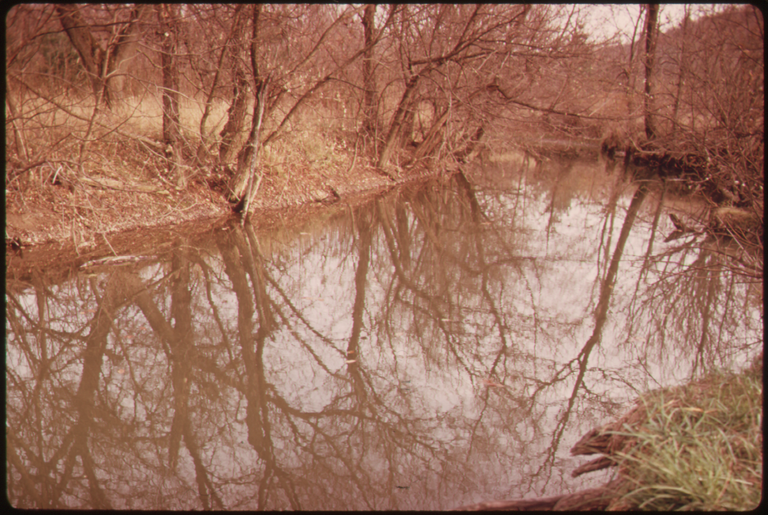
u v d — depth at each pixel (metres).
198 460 4.25
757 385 3.86
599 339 6.48
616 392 5.11
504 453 4.23
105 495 3.83
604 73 16.22
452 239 11.40
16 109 8.43
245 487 3.93
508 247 10.84
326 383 5.45
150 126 11.62
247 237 10.38
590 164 23.66
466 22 13.88
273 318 7.00
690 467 3.08
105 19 8.42
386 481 3.94
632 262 9.61
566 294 8.11
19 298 6.98
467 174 19.80
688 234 11.48
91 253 8.61
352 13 11.10
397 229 12.06
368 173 16.86
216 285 7.99
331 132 16.77
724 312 7.18
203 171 11.76
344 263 9.51
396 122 16.72
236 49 10.66
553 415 4.78
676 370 5.45
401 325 6.94
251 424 4.74
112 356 5.81
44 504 3.70
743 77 9.55
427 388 5.36
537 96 15.91
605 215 13.80
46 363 5.59
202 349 6.08
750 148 8.41
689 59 13.20
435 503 3.68
